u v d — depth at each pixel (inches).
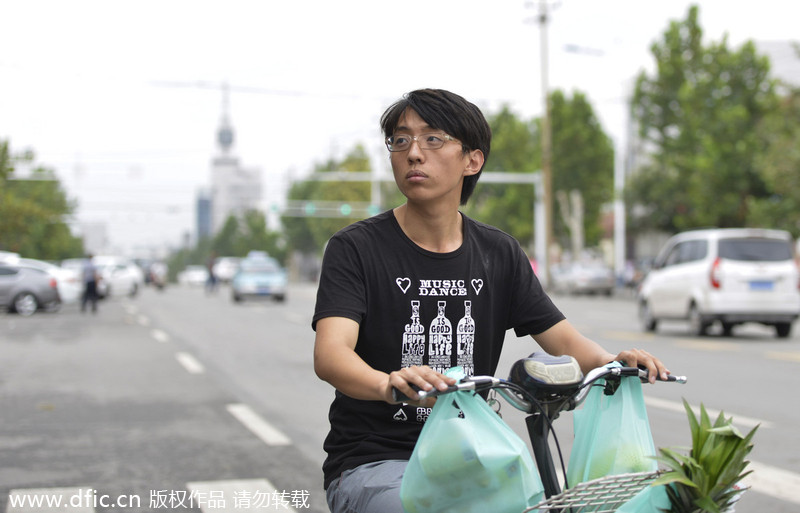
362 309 94.1
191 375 434.9
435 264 97.1
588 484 80.4
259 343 612.1
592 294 1605.6
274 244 4106.8
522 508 79.2
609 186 1908.2
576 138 1889.8
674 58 1272.1
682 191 1274.6
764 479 220.5
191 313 992.2
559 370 85.2
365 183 2891.2
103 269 1504.7
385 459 95.3
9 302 984.9
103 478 226.2
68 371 449.1
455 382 79.2
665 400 340.8
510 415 308.3
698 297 623.8
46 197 2049.7
